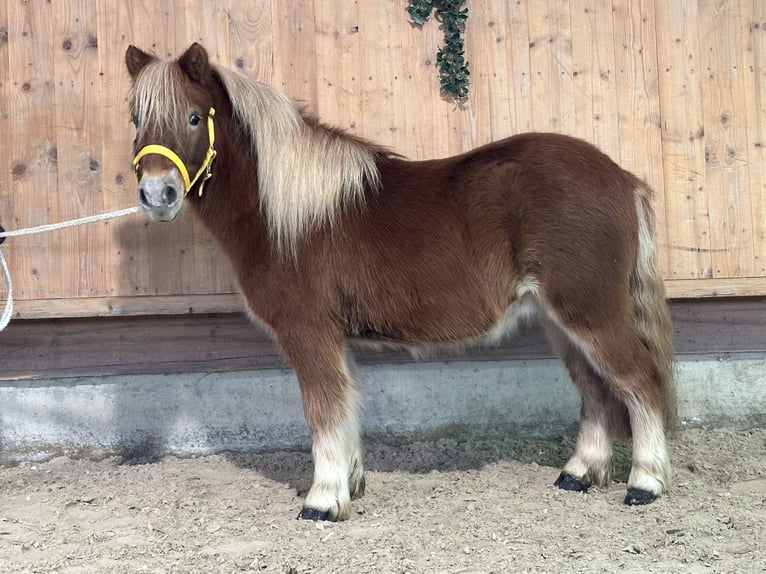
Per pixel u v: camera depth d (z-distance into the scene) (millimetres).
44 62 2648
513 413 2730
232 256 2172
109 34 2656
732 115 2750
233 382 2695
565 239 2068
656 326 2195
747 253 2746
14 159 2646
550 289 2092
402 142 2703
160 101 2010
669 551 1780
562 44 2723
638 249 2189
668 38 2738
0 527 2041
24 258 2646
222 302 2648
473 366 2721
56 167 2654
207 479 2414
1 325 2045
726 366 2762
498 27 2715
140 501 2211
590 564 1727
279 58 2682
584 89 2725
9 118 2646
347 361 2273
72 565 1794
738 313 2746
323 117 2695
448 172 2164
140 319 2689
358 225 2127
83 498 2240
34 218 2652
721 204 2742
